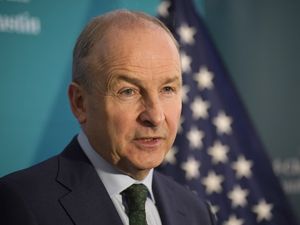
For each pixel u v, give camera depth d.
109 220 1.00
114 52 0.96
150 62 0.96
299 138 2.46
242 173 2.16
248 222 2.16
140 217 1.04
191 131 2.11
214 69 2.17
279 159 2.42
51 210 0.97
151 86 0.96
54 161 1.08
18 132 1.89
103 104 0.97
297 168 2.45
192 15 2.16
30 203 0.96
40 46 1.92
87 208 1.00
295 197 2.45
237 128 2.17
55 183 1.02
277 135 2.41
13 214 0.94
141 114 0.97
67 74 1.98
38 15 1.92
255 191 2.17
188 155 2.09
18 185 0.99
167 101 1.00
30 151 1.92
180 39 2.11
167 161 2.09
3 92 1.86
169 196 1.21
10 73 1.87
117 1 2.07
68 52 1.98
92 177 1.05
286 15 2.43
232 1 2.32
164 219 1.14
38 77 1.92
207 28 2.19
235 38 2.32
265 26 2.38
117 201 1.05
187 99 2.12
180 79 1.03
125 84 0.96
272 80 2.39
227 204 2.14
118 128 0.97
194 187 2.09
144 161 0.99
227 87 2.18
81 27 2.00
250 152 2.18
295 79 2.45
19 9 1.88
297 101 2.45
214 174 2.13
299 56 2.46
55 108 1.96
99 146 1.03
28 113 1.91
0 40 1.85
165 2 2.14
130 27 0.98
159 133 0.98
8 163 1.88
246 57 2.35
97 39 0.98
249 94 2.35
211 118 2.14
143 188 1.07
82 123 1.06
